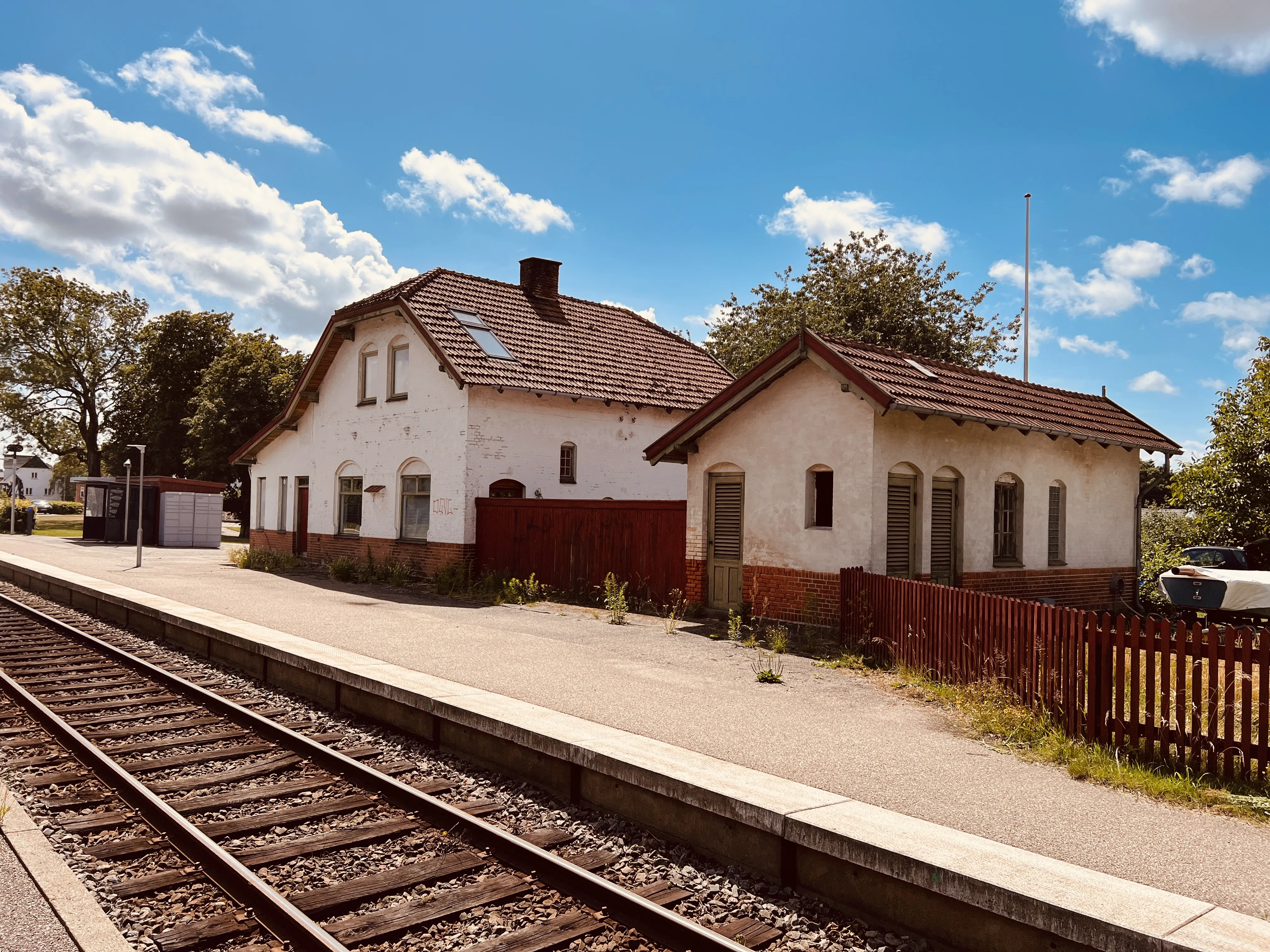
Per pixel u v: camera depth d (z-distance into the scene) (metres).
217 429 40.66
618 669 10.12
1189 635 6.62
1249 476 17.67
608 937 4.62
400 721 8.73
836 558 12.69
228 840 5.82
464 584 18.52
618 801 6.36
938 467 13.33
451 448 19.36
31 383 54.03
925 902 4.63
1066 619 7.61
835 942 4.64
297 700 9.98
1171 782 6.20
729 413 14.39
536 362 20.39
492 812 6.42
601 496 21.31
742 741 7.12
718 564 14.81
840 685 9.62
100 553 28.86
